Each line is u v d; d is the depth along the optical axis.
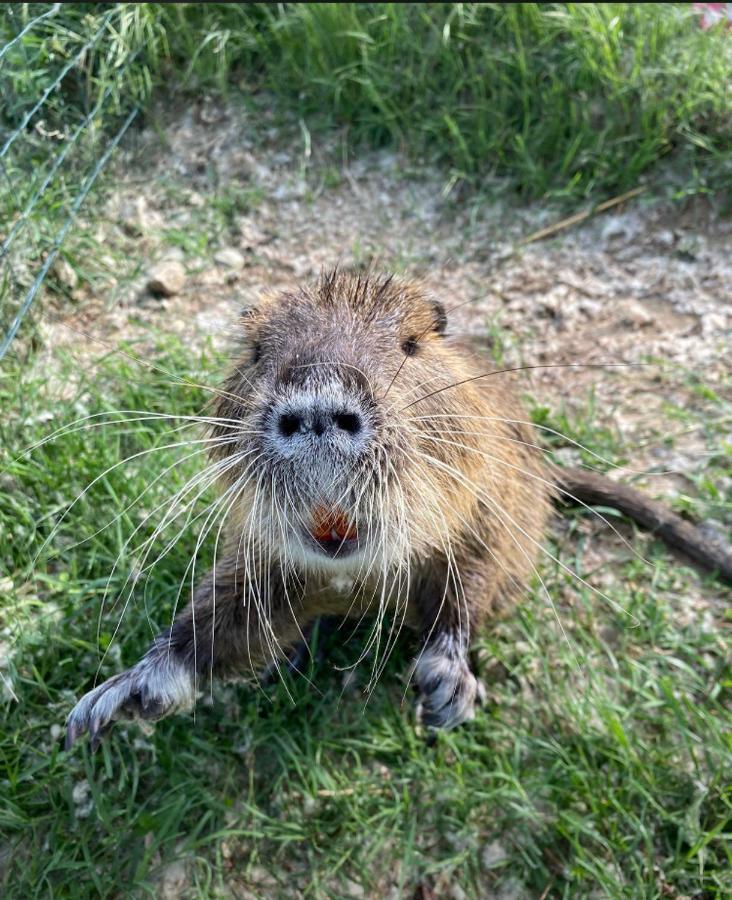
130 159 0.68
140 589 0.47
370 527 0.36
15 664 0.44
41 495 0.50
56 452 0.52
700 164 0.65
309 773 0.43
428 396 0.36
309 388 0.34
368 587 0.41
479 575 0.44
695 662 0.48
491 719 0.46
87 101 0.66
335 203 0.67
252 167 0.68
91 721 0.39
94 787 0.41
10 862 0.41
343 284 0.41
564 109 0.67
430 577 0.43
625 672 0.48
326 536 0.36
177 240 0.64
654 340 0.61
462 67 0.68
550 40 0.67
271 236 0.66
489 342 0.61
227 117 0.70
